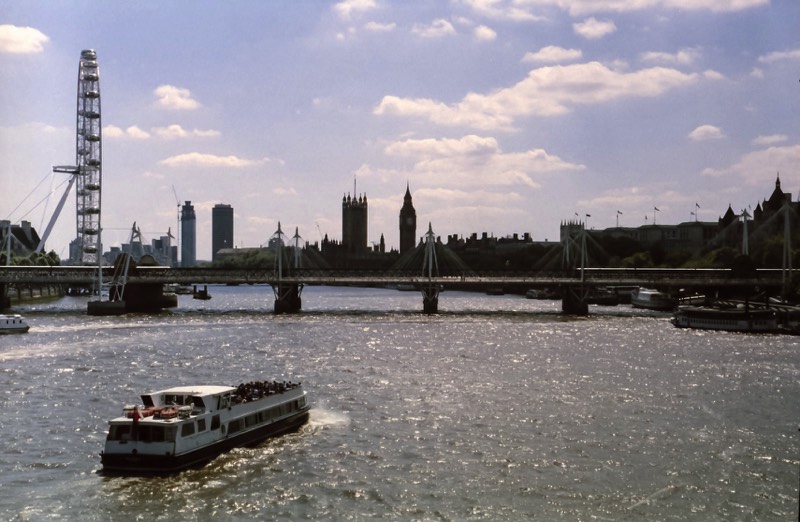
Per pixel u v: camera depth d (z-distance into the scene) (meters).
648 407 102.12
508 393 111.12
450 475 75.25
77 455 80.75
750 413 98.88
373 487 72.06
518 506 67.69
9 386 115.19
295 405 92.38
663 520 65.06
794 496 70.12
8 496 69.62
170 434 75.31
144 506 67.56
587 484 72.94
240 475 75.12
